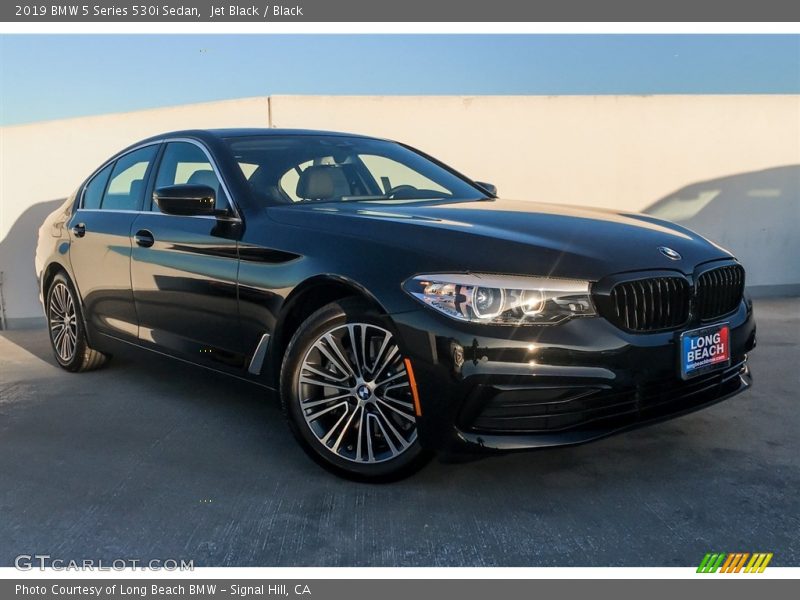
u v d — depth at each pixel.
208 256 3.32
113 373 4.73
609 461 2.97
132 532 2.47
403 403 2.63
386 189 3.74
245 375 3.20
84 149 7.04
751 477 2.79
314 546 2.35
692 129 7.14
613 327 2.46
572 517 2.50
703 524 2.43
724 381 2.90
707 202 7.24
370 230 2.78
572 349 2.39
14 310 7.19
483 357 2.39
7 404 4.06
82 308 4.44
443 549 2.31
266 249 3.03
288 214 3.09
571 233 2.75
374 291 2.59
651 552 2.26
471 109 7.04
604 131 7.12
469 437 2.46
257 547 2.36
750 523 2.43
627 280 2.49
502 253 2.51
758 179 7.22
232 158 3.50
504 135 7.08
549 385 2.39
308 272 2.82
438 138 7.06
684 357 2.61
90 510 2.65
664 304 2.60
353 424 2.81
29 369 4.97
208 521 2.54
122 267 3.94
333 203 3.33
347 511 2.59
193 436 3.44
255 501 2.69
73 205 4.74
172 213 3.28
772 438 3.21
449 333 2.43
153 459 3.14
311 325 2.80
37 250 5.11
